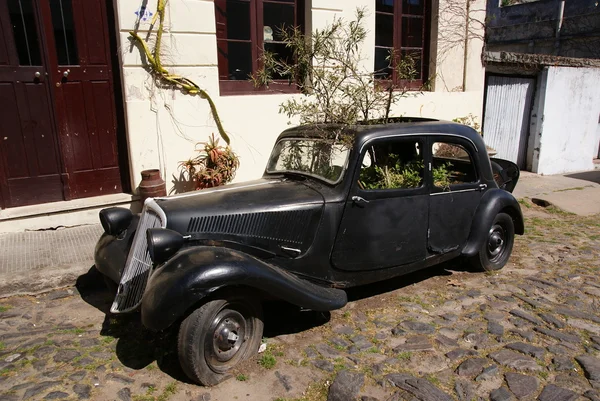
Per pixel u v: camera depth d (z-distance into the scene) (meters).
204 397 2.93
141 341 3.61
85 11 5.85
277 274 3.22
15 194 5.72
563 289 4.59
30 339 3.62
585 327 3.80
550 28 15.59
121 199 6.10
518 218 5.17
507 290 4.55
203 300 2.98
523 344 3.52
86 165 6.12
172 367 3.25
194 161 6.48
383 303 4.27
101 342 3.59
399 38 8.79
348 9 7.54
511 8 16.86
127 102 6.00
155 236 3.10
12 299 4.29
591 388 2.99
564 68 10.45
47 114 5.79
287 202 3.61
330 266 3.80
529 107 10.76
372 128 3.91
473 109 9.55
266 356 3.33
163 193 6.00
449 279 4.83
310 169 4.14
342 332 3.73
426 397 2.89
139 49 5.98
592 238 6.36
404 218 4.07
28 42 5.59
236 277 2.96
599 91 11.14
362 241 3.88
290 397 2.93
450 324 3.86
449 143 4.41
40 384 3.04
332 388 2.99
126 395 2.93
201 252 3.10
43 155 5.83
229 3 6.82
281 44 7.40
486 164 4.73
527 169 10.99
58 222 5.75
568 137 10.98
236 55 7.04
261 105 7.00
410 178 4.14
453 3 9.00
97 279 4.64
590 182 9.93
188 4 6.20
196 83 6.45
